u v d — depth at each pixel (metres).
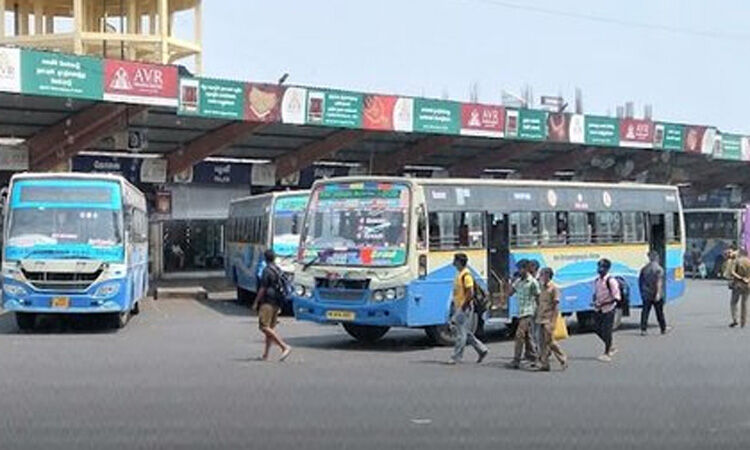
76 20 48.22
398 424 9.93
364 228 18.20
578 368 15.16
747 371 14.76
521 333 15.13
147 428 9.57
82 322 22.86
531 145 39.50
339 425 9.84
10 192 20.44
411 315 17.83
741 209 47.91
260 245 26.95
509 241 20.20
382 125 33.28
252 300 29.86
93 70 26.92
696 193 54.19
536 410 10.93
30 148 30.88
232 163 37.94
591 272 22.16
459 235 19.03
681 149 42.59
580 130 38.62
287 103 31.19
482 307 16.31
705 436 9.42
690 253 48.06
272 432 9.41
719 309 28.91
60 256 19.95
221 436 9.20
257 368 14.66
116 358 15.77
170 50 49.59
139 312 26.19
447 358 16.53
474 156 41.16
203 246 40.69
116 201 20.61
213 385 12.69
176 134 33.66
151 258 38.59
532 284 15.17
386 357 16.59
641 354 17.28
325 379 13.45
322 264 18.36
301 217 26.06
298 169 37.69
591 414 10.67
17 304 19.88
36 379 13.10
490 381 13.48
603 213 22.70
